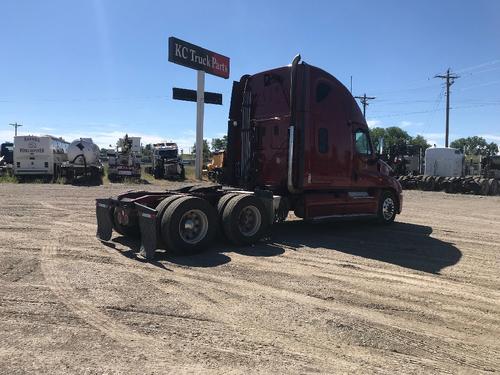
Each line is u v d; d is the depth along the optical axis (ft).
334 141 34.65
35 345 13.66
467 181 94.73
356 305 18.16
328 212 35.35
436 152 128.57
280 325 15.80
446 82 168.14
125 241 29.53
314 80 33.40
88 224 36.35
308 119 32.65
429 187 101.96
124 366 12.51
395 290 20.36
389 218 40.83
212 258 25.52
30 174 94.43
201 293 19.04
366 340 14.82
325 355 13.64
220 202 29.22
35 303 17.21
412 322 16.56
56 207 47.78
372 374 12.55
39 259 24.06
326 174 34.12
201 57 98.43
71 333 14.58
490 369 13.14
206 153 227.40
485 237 35.50
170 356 13.20
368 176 37.60
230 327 15.49
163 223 25.54
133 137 140.56
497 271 24.39
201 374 12.22
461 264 25.85
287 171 32.60
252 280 21.20
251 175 36.17
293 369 12.67
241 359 13.17
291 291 19.66
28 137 93.97
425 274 23.34
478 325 16.52
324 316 16.78
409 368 13.00
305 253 27.63
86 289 19.04
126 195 29.04
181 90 98.78
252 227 29.58
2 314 16.05
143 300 17.92
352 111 36.14
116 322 15.58
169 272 22.22
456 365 13.30
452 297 19.65
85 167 97.50
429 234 36.42
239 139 38.24
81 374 12.01
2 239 29.27
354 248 29.71
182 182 106.42
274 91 35.09
